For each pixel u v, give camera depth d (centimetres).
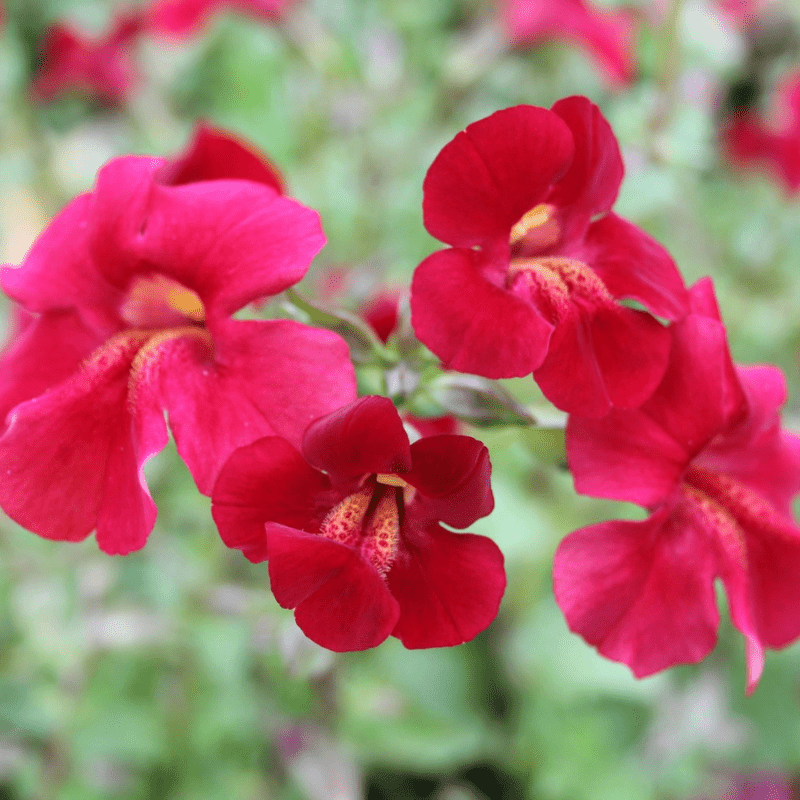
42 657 34
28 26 63
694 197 43
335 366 22
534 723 36
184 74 50
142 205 23
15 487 23
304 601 21
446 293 22
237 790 33
